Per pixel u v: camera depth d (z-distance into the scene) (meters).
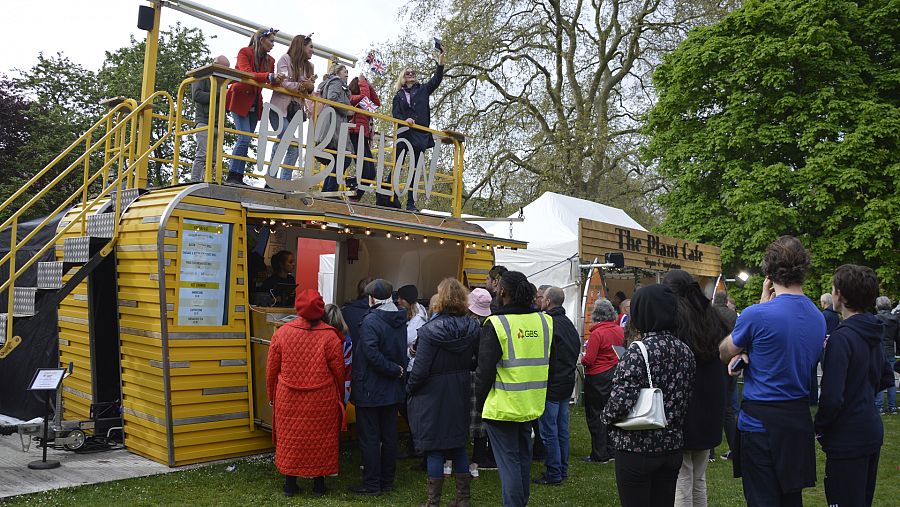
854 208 16.33
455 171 9.54
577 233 12.66
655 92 22.28
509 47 22.48
